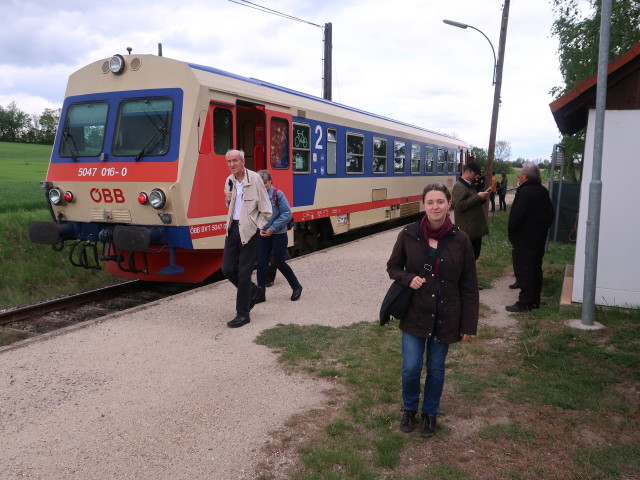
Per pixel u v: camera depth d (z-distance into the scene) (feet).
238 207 19.01
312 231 38.06
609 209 20.10
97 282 31.96
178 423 12.28
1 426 12.16
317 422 12.30
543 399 13.20
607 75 18.39
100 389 14.11
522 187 20.57
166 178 22.99
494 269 29.50
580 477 10.03
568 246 38.17
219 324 19.71
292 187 32.63
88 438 11.64
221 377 14.88
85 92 25.62
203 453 11.03
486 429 11.82
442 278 10.75
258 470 10.43
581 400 13.12
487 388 14.05
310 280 27.14
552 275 27.53
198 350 16.99
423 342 11.25
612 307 20.22
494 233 46.26
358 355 16.49
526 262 20.68
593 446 11.13
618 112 19.65
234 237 19.24
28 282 30.76
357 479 10.02
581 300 20.63
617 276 20.25
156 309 21.53
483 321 19.94
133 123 24.27
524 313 20.77
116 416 12.62
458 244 10.73
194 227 23.63
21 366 15.64
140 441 11.50
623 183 19.81
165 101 23.75
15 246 34.96
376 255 34.32
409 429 11.76
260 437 11.65
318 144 35.86
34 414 12.73
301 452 11.03
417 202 57.36
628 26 46.24
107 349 17.07
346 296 23.97
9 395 13.73
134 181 23.57
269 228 21.20
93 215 25.08
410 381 11.39
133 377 14.88
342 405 13.19
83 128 25.46
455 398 13.46
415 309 10.93
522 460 10.66
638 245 19.88
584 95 19.95
